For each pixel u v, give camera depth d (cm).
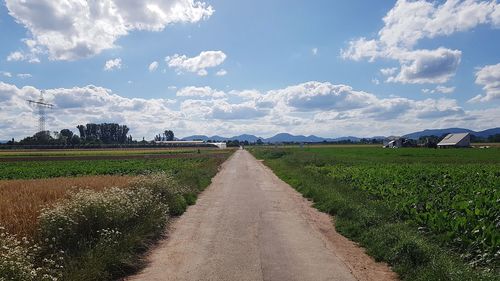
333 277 889
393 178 2588
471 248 1000
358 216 1443
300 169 3897
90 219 1096
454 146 12938
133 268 955
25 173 4188
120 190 1452
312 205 1955
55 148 14662
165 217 1447
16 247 794
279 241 1219
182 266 973
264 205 1947
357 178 2641
